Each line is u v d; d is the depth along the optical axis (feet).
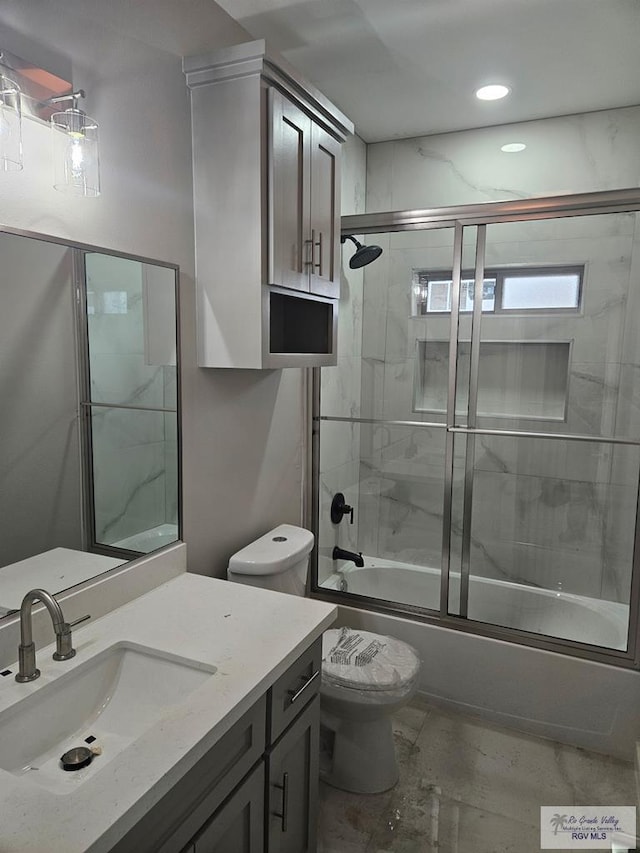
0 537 4.04
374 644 7.05
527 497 8.73
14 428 4.08
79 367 4.59
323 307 7.45
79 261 4.54
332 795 6.57
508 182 9.71
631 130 8.91
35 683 3.84
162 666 4.34
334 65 7.65
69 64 4.47
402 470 9.21
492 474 8.84
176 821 3.36
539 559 8.77
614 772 7.01
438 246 8.40
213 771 3.67
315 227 6.63
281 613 4.99
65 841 2.64
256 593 5.43
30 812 2.81
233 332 5.87
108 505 4.98
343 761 6.65
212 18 6.15
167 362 5.62
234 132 5.60
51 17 4.30
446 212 8.21
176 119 5.62
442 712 8.21
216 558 6.71
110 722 4.20
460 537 8.97
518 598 8.84
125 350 5.07
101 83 4.77
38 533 4.33
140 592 5.33
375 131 9.93
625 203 7.35
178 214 5.71
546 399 8.34
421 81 8.09
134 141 5.13
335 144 7.00
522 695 7.83
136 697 4.33
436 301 8.57
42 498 4.34
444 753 7.30
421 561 9.27
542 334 8.21
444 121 9.50
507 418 8.55
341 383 9.24
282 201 5.86
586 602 8.48
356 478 9.49
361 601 9.06
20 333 4.08
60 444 4.47
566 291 8.02
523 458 8.70
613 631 7.85
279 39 6.97
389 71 7.80
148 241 5.34
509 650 7.88
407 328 8.82
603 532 8.39
